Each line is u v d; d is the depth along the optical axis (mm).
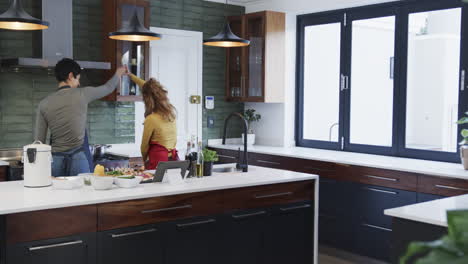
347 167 4594
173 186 3057
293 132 6016
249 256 3322
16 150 4656
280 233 3488
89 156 3717
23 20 3264
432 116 4625
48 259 2477
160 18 5559
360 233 4520
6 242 2361
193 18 5844
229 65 6078
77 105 3549
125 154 5090
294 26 5934
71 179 2945
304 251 3646
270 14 5621
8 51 4547
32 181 2920
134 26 3592
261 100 5680
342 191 4656
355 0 4980
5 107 4598
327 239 4855
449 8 4430
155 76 5566
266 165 5438
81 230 2588
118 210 2717
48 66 4316
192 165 3414
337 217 4727
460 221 350
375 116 5148
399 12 4852
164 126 3670
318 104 5793
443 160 4543
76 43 4965
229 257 3221
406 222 2332
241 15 5836
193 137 3502
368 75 5191
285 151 5418
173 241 2947
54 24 4426
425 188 3963
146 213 2822
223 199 3166
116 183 3004
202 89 5973
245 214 3275
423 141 4719
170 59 5676
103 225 2666
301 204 3611
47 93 4832
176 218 2955
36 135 3559
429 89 4641
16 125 4664
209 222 3092
